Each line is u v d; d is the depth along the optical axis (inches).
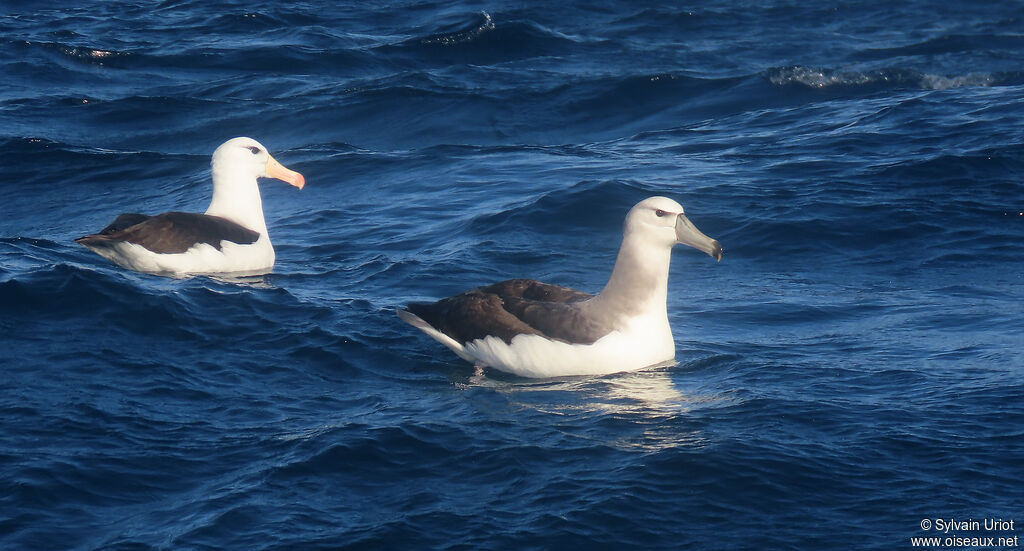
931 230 748.0
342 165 972.6
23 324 561.9
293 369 533.3
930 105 1050.7
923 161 868.0
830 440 446.6
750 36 1483.8
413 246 759.1
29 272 607.8
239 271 709.3
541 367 523.8
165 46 1435.8
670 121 1141.7
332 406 491.2
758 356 546.9
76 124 1141.1
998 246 720.3
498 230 774.5
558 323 525.0
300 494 409.7
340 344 561.9
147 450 442.3
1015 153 878.4
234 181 739.4
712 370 530.0
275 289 639.1
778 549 377.1
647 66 1330.0
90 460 431.5
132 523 393.7
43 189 961.5
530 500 404.8
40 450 438.0
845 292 653.9
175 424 467.5
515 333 522.9
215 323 581.3
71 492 410.6
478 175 924.6
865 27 1526.8
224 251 701.3
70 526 391.9
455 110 1160.8
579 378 522.6
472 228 783.7
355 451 438.0
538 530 386.3
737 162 924.0
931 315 604.1
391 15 1620.3
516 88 1213.7
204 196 911.7
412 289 664.4
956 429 452.4
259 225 743.1
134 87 1277.1
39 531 387.2
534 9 1603.1
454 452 440.1
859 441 444.5
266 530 386.6
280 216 856.3
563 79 1249.4
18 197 945.5
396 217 829.8
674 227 522.9
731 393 495.8
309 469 426.0
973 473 418.0
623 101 1190.9
